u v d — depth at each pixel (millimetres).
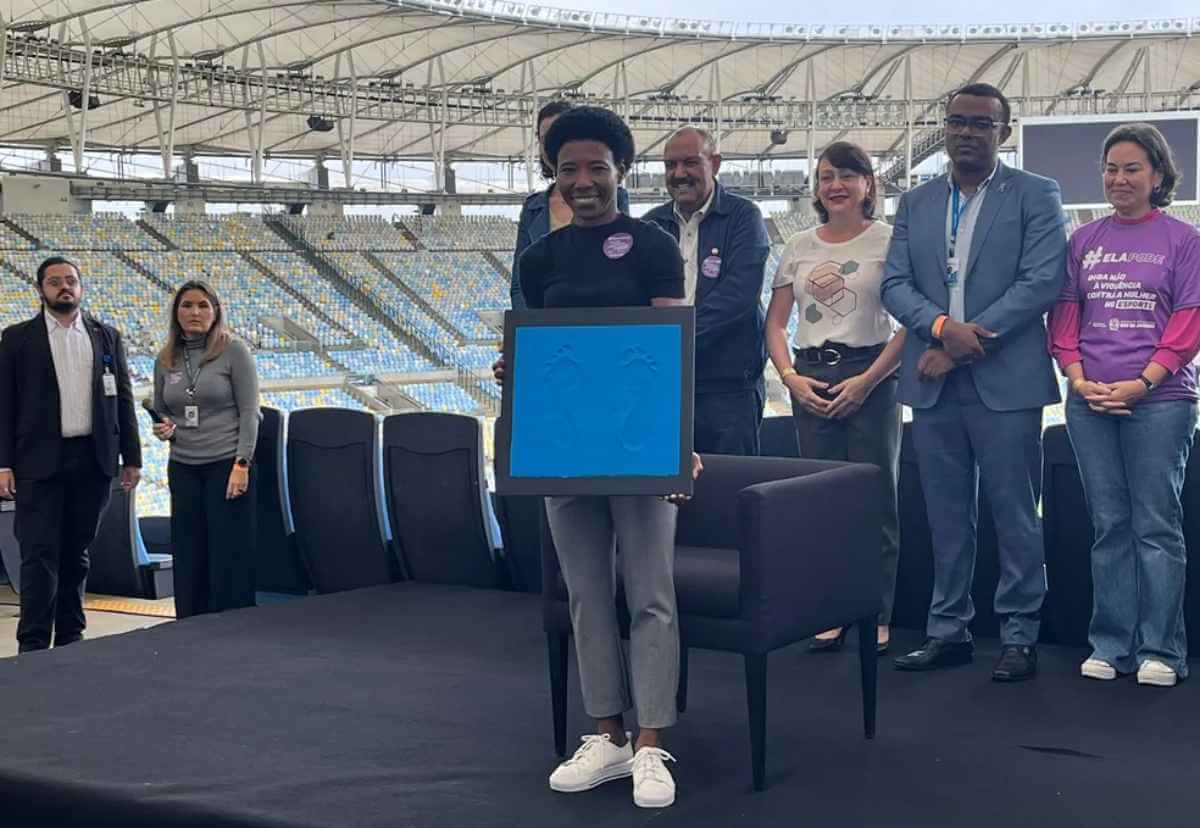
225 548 5648
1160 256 3990
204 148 29672
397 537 6062
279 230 25156
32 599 5344
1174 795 3045
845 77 25859
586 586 3168
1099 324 4062
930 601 4902
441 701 4008
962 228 4230
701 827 2900
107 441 5469
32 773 3342
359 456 6133
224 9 20500
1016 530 4176
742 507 3135
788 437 5484
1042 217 4121
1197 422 4312
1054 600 4641
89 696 4121
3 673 4457
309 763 3391
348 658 4602
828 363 4535
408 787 3188
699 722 3730
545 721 3775
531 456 3018
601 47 24906
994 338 4102
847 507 3475
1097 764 3283
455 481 5859
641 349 3025
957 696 3963
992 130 4141
